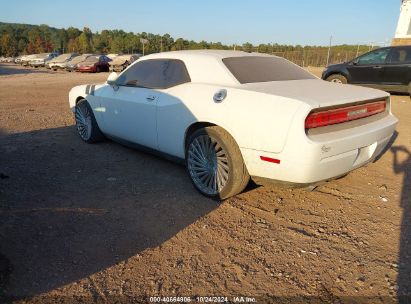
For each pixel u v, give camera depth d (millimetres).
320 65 30656
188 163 3744
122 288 2332
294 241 2867
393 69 10523
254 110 3033
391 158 4941
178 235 2949
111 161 4770
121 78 4676
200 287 2346
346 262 2592
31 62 35344
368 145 3254
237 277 2441
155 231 3008
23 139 5934
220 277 2443
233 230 3031
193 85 3682
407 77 10367
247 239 2898
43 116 7984
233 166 3291
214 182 3535
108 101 4789
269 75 3777
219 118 3273
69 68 28844
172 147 3920
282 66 4145
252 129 3035
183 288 2338
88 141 5562
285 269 2520
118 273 2475
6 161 4766
